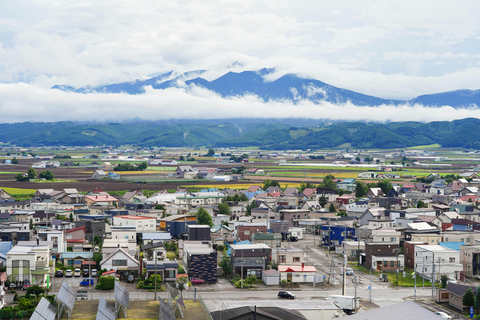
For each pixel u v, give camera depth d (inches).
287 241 5954.7
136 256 4672.7
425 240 5123.0
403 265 4554.6
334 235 5551.2
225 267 4347.9
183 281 3838.6
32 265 3671.3
